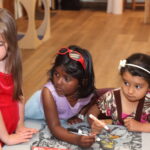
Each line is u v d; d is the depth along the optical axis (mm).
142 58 1093
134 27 4227
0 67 1107
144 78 1054
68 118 1212
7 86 1129
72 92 1071
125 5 5480
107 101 1240
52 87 1097
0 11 1036
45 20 3619
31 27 3230
